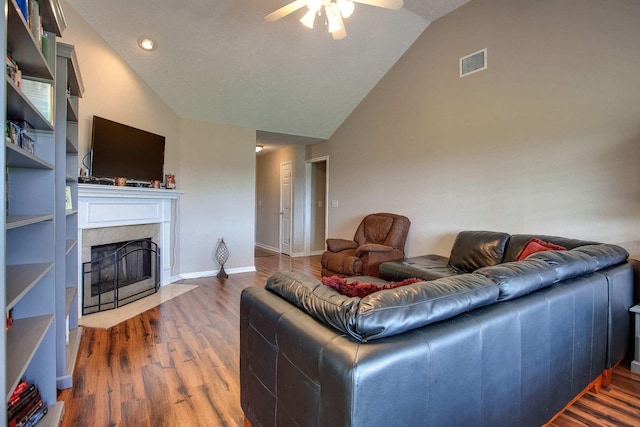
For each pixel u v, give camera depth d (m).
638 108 2.47
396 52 4.37
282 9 2.47
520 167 3.19
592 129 2.71
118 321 3.04
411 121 4.33
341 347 0.94
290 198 6.91
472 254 3.14
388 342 0.96
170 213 4.38
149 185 3.92
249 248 5.29
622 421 1.69
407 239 4.39
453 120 3.80
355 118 5.32
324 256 4.50
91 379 2.06
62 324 1.96
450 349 1.04
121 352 2.42
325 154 6.14
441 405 1.04
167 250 4.36
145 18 3.27
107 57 3.41
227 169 5.04
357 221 5.31
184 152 4.66
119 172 3.49
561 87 2.89
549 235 2.97
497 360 1.20
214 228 4.95
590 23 2.71
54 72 1.72
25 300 1.63
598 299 1.79
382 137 4.79
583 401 1.86
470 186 3.64
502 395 1.23
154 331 2.82
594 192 2.70
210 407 1.80
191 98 4.39
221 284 4.40
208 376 2.11
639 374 2.14
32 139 1.65
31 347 1.33
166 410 1.77
